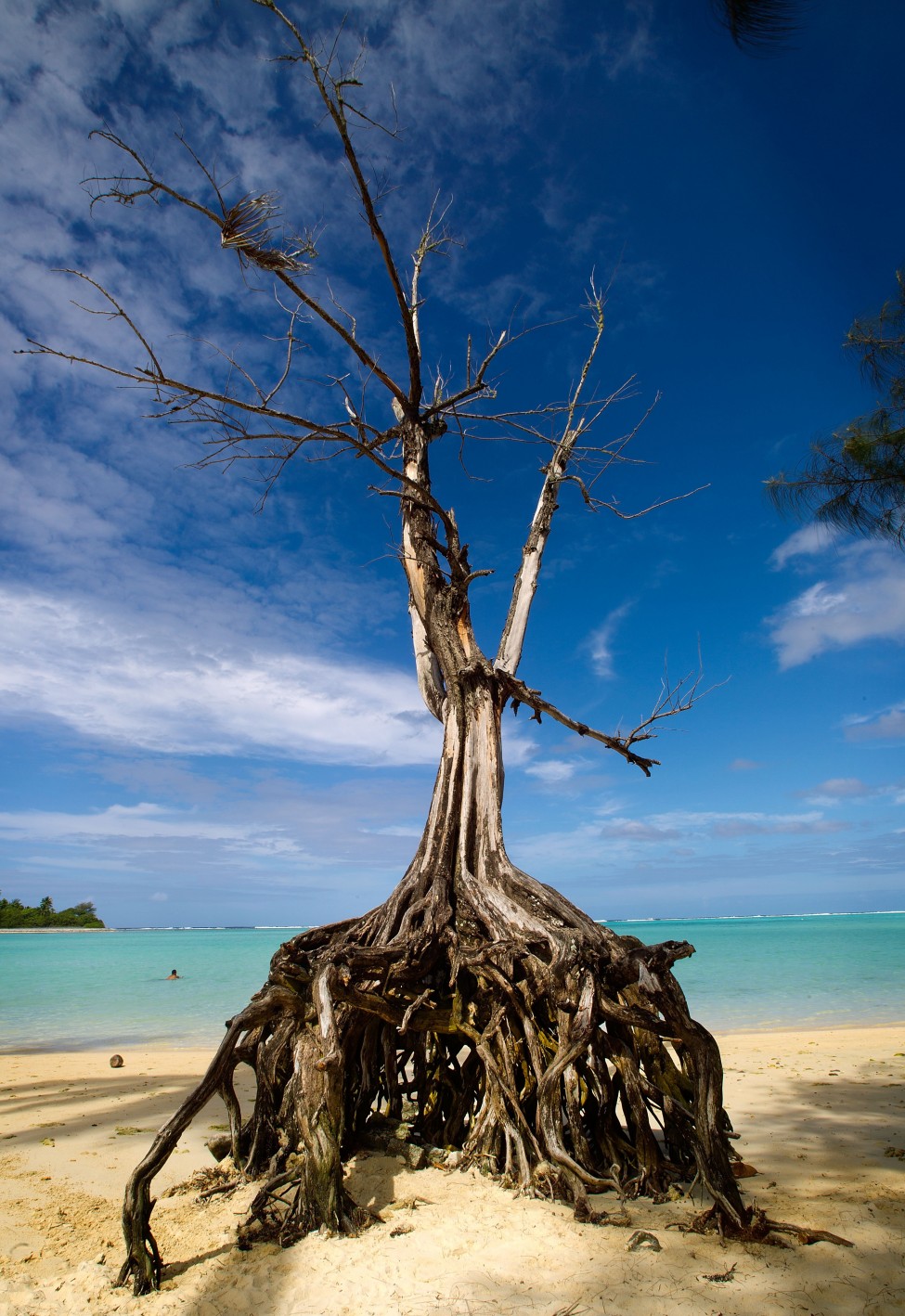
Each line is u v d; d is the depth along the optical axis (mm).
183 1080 9906
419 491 7516
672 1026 4566
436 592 8477
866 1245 3865
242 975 30188
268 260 4602
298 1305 3418
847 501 6957
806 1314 3195
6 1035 15578
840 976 25578
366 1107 5742
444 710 8266
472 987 5758
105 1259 4023
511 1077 5176
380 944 5750
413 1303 3381
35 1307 3484
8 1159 6051
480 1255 3836
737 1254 3801
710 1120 4336
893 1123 6617
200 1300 3504
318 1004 4645
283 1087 5543
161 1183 5391
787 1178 5098
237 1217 4578
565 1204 4488
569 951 5129
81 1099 8648
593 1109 5188
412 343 6879
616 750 8562
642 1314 3236
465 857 6562
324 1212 4160
